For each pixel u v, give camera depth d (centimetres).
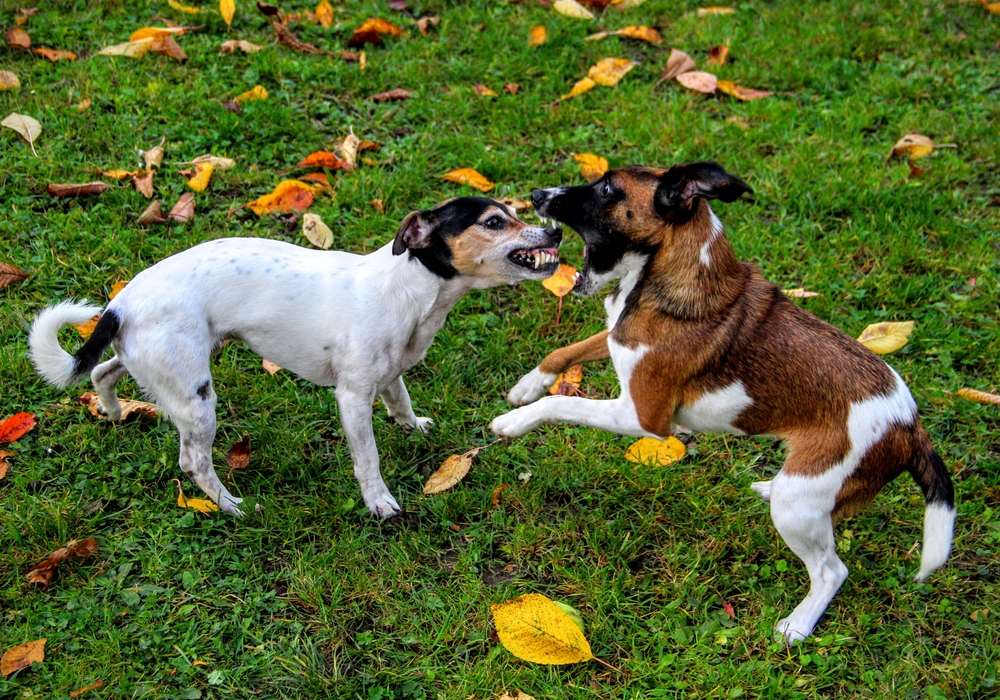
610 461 203
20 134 239
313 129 251
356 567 186
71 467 195
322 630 179
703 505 198
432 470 202
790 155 253
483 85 267
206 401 185
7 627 176
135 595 180
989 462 204
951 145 259
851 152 255
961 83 277
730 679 177
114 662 173
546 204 193
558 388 212
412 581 186
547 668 177
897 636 182
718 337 183
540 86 267
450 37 281
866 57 286
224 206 233
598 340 199
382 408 210
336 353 188
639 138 255
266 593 182
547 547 192
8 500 189
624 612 185
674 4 301
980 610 186
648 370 186
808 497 178
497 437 206
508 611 178
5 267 214
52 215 225
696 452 206
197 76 258
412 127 255
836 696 177
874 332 216
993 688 177
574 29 284
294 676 174
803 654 180
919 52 286
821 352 181
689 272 184
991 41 291
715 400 185
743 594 188
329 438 204
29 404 202
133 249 222
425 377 215
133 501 191
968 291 230
